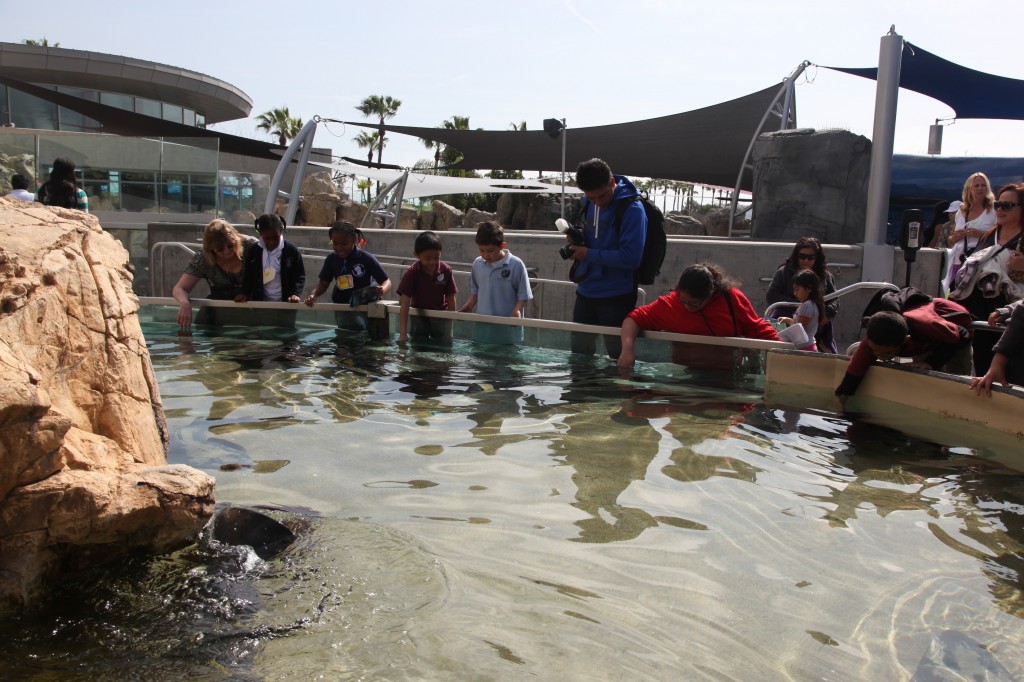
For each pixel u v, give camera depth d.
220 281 7.46
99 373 2.54
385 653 1.88
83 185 13.22
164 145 13.70
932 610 2.20
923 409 4.50
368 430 3.93
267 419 4.11
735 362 5.49
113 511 2.11
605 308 6.30
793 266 7.16
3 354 2.01
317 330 7.18
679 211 31.17
